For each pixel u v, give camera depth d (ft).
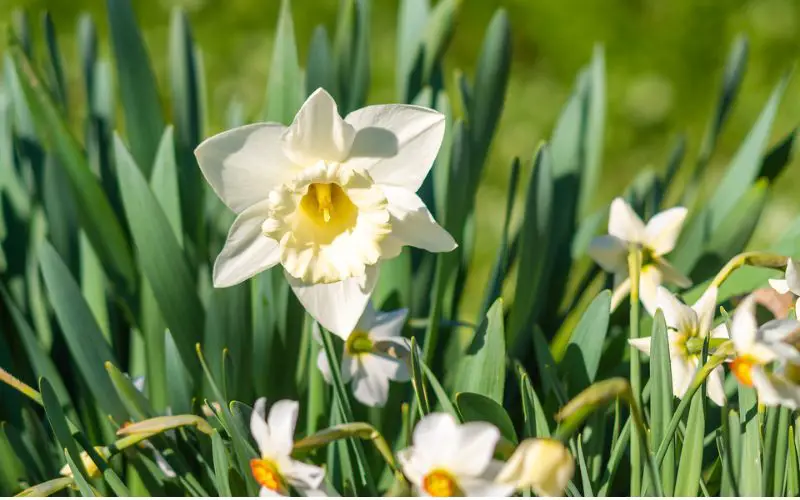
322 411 3.55
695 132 9.73
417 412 3.51
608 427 3.56
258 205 3.34
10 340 3.80
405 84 4.00
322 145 3.33
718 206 3.90
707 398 3.50
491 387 3.42
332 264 3.36
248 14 10.55
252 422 3.21
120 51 3.85
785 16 10.27
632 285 3.42
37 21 10.14
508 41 3.81
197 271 3.82
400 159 3.34
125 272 3.78
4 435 3.48
